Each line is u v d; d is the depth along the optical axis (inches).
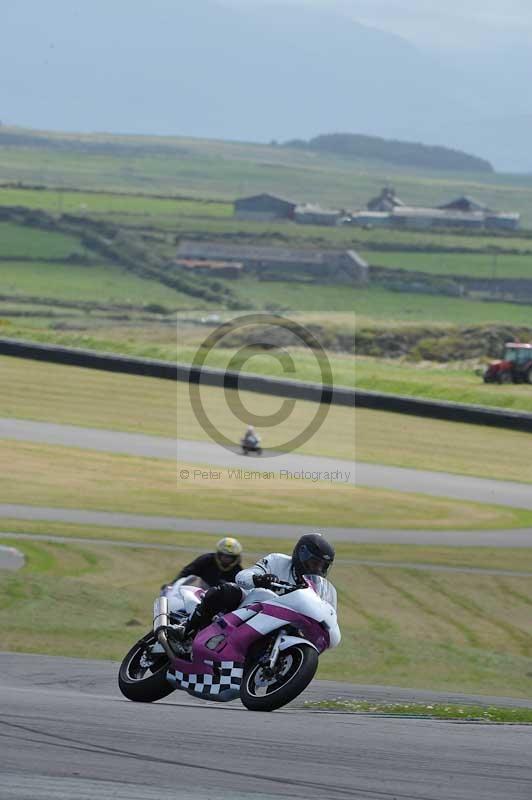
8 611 2498.8
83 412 5826.8
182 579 1077.1
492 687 2192.4
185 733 866.1
